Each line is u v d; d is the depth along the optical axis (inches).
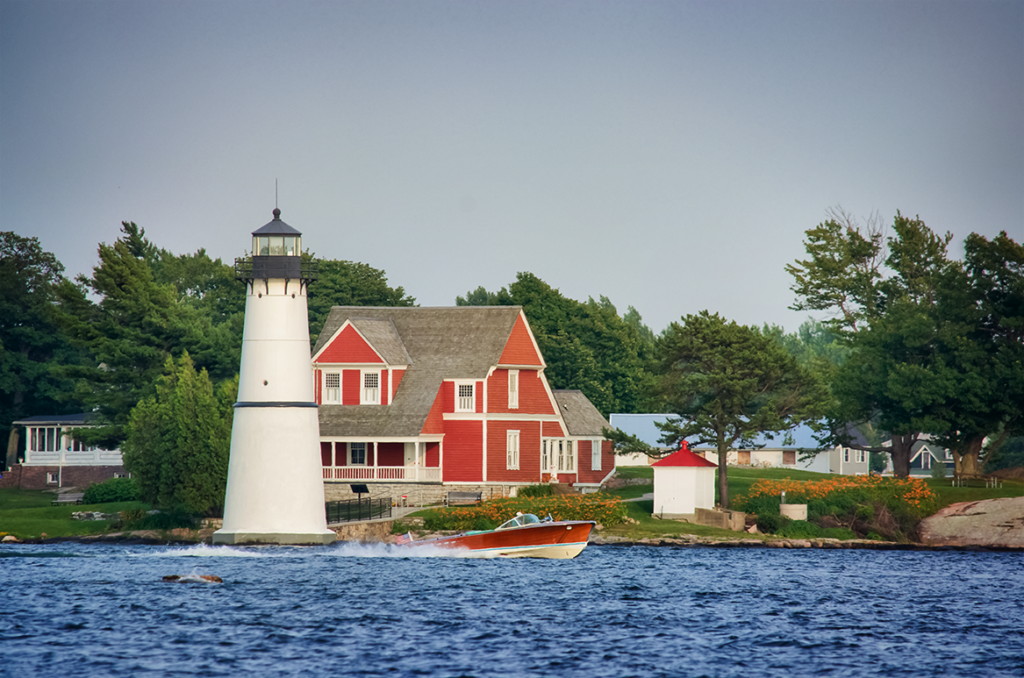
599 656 5590.6
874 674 5359.3
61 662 5354.3
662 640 5979.3
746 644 5930.1
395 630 6127.0
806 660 5600.4
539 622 6387.8
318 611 6643.7
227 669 5270.7
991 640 6131.9
